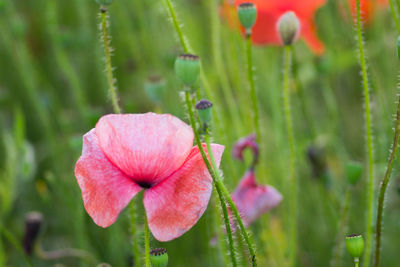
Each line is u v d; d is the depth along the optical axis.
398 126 0.51
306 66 0.92
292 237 0.66
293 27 0.60
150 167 0.47
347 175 0.63
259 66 0.94
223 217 0.52
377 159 0.83
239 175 0.70
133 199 0.55
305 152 0.81
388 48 0.92
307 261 0.82
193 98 0.53
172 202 0.46
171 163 0.47
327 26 0.91
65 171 0.93
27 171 0.85
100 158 0.47
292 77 0.83
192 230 0.85
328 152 0.91
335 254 0.67
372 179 0.57
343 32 0.94
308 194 0.88
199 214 0.46
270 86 0.88
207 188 0.47
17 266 0.89
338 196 0.83
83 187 0.47
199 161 0.47
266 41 0.71
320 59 0.85
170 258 0.84
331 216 0.81
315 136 0.83
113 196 0.46
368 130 0.56
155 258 0.48
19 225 0.92
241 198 0.62
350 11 0.69
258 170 0.67
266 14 0.69
